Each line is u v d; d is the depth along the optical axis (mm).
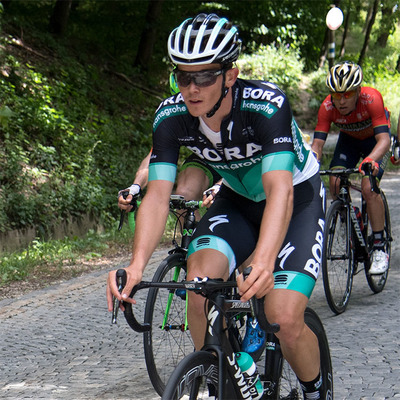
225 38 2172
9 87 10273
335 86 4816
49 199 8672
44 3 16578
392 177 13047
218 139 2500
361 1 23609
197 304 2494
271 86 2443
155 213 2443
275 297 2322
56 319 5141
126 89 14844
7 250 7633
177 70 2230
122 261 7441
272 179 2318
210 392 2145
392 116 19375
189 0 18281
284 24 22078
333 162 5312
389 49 32250
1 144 8969
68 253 7617
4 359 4219
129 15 17672
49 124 9977
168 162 2551
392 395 3188
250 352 2775
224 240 2588
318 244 2506
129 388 3537
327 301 4730
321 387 2512
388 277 5953
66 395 3477
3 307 5527
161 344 3537
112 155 10984
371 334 4230
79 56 14539
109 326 4875
